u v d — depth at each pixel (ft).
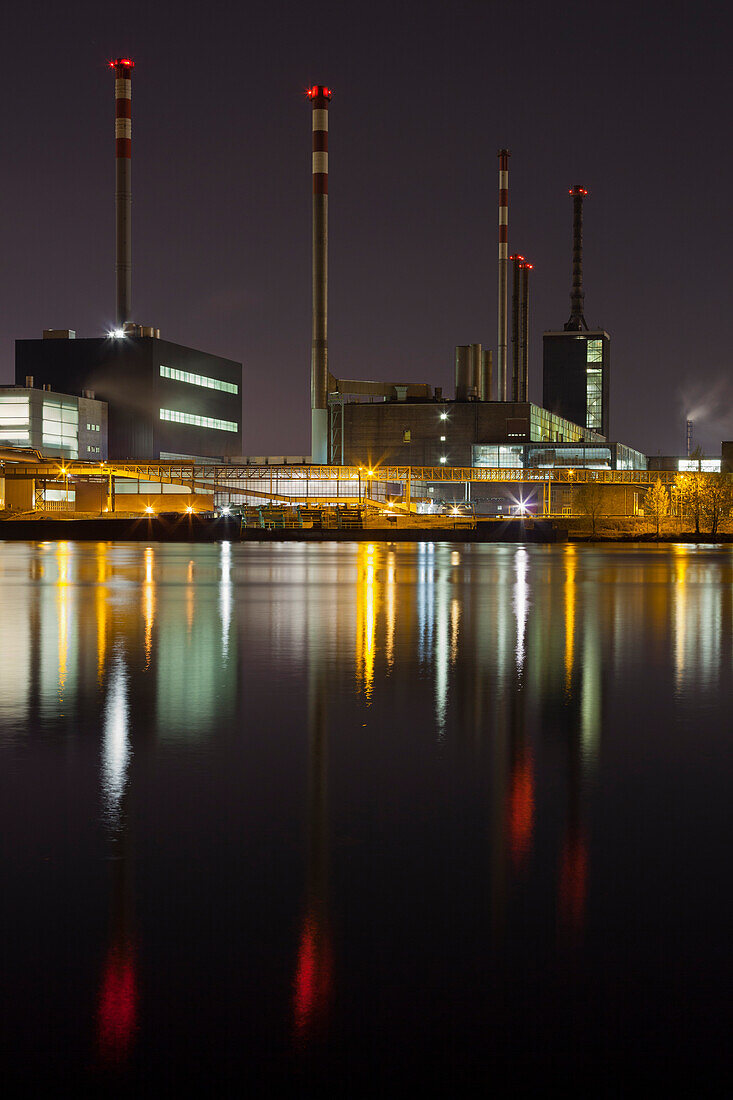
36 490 378.53
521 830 21.35
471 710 35.91
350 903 17.08
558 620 69.82
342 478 435.12
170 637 58.49
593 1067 12.17
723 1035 12.91
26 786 24.99
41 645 54.44
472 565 151.74
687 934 15.85
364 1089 11.73
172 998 13.78
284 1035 12.85
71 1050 12.50
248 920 16.34
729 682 42.73
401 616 72.02
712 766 27.45
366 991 13.97
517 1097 11.55
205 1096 11.60
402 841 20.54
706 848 20.16
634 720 34.19
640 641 57.82
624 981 14.26
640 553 207.62
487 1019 13.25
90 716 34.37
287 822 21.90
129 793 24.32
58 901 17.15
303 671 45.39
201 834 20.99
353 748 29.53
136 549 215.31
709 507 364.17
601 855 19.69
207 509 402.72
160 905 16.98
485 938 15.66
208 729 32.24
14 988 14.06
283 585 104.73
